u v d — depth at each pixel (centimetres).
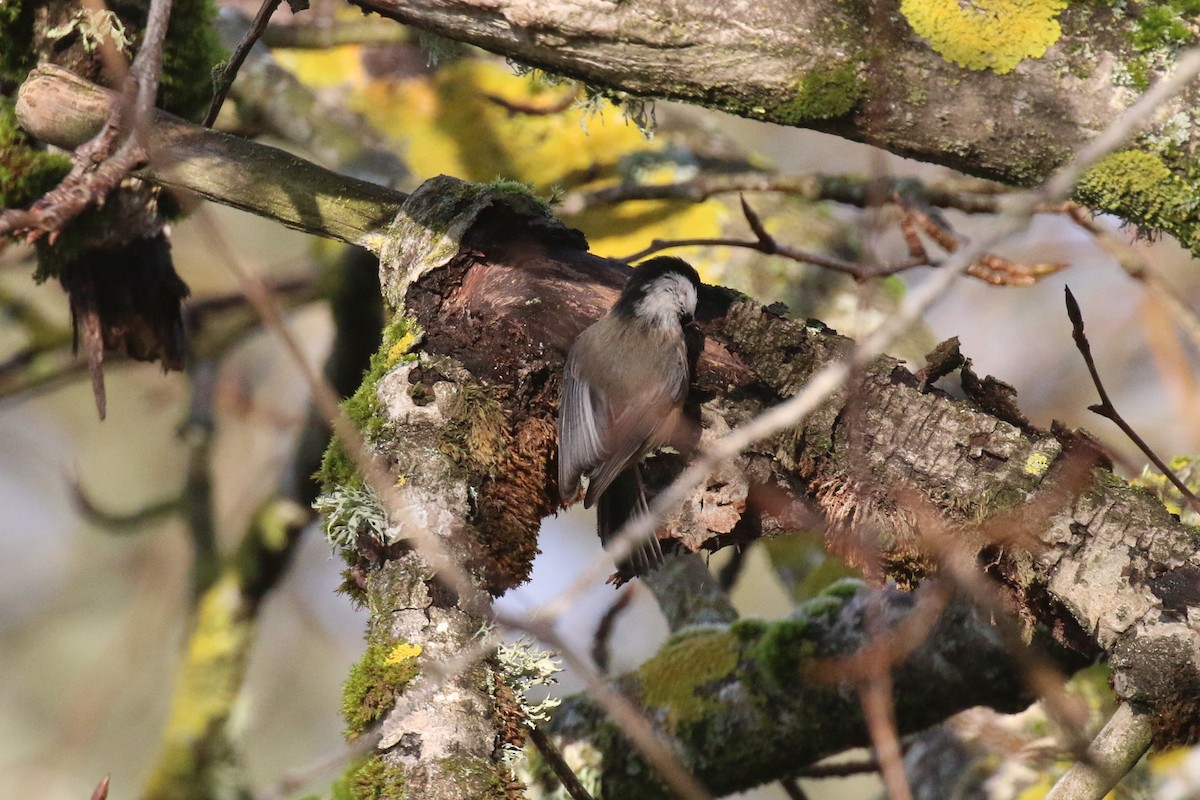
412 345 631
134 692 1380
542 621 377
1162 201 587
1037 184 610
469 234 645
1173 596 544
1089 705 819
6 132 764
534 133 1199
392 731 528
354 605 613
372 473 509
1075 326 583
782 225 1148
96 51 745
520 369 637
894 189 924
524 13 611
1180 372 775
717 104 626
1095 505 557
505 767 532
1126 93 579
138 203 754
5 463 1526
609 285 650
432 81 1231
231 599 1076
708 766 811
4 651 1452
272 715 1409
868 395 581
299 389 1395
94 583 1502
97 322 792
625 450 609
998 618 589
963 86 593
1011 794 841
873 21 593
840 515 588
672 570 955
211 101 786
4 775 1302
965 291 1309
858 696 779
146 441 1534
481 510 607
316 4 1252
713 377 616
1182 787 759
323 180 693
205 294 1269
